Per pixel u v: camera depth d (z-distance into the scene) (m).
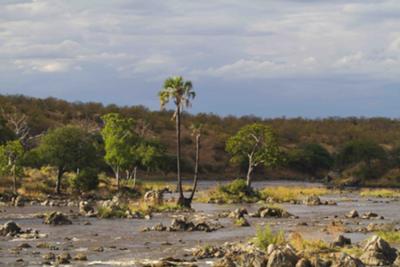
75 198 93.88
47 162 98.88
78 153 100.38
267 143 110.75
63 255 39.81
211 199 100.56
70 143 99.88
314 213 78.44
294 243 41.75
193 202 98.56
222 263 35.47
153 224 62.06
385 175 186.12
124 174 158.12
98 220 66.00
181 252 42.88
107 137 106.56
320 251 39.16
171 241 49.19
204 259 39.22
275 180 195.00
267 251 36.59
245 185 106.38
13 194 90.69
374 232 54.50
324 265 33.62
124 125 107.31
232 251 39.81
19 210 76.69
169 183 161.75
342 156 196.00
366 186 177.12
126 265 37.22
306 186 161.12
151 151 117.31
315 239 44.94
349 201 106.44
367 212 79.69
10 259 39.09
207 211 79.69
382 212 81.25
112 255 41.47
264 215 71.31
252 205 92.94
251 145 111.94
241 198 102.56
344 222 65.31
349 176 188.50
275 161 110.19
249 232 55.44
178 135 85.62
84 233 54.16
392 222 65.62
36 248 44.44
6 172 93.44
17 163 93.56
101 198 95.38
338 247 42.25
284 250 34.78
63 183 103.81
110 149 105.75
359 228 57.94
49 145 98.88
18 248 44.00
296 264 33.56
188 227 57.22
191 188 135.25
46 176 106.88
